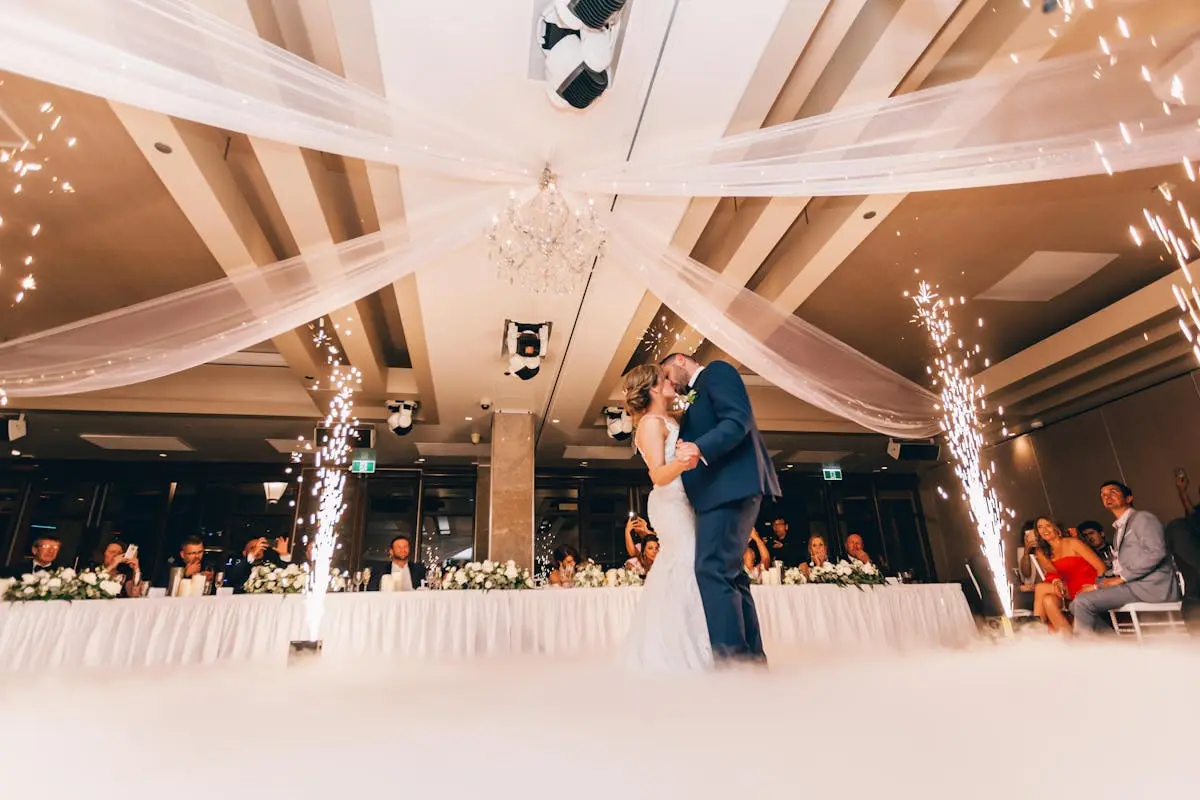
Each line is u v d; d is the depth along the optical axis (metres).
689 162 3.43
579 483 11.95
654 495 1.93
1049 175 2.94
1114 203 4.78
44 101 3.52
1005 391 8.03
